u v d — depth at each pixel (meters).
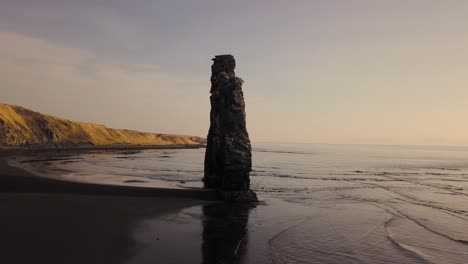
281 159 118.06
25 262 14.71
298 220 26.16
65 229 19.84
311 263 16.91
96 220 22.41
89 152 111.94
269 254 17.84
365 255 18.45
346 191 43.50
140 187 34.59
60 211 24.00
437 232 23.69
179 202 30.88
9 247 16.41
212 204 31.11
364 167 89.12
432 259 18.14
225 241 19.78
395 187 48.81
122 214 24.80
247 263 16.42
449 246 20.55
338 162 107.88
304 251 18.73
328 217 27.61
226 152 33.66
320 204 33.62
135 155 108.88
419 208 32.69
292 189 43.94
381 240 21.38
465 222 27.03
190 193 33.91
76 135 142.88
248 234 21.59
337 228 24.06
